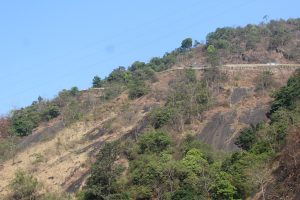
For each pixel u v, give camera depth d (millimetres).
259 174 83062
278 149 88812
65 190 116750
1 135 152750
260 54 168250
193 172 95750
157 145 114000
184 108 130125
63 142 139625
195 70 158875
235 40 185375
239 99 134250
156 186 97062
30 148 143500
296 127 85562
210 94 137250
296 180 78438
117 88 164375
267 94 132500
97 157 107125
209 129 123500
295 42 174875
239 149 113688
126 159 114938
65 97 168625
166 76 161250
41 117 160375
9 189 116938
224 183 84625
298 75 118062
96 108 154250
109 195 96625
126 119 139250
